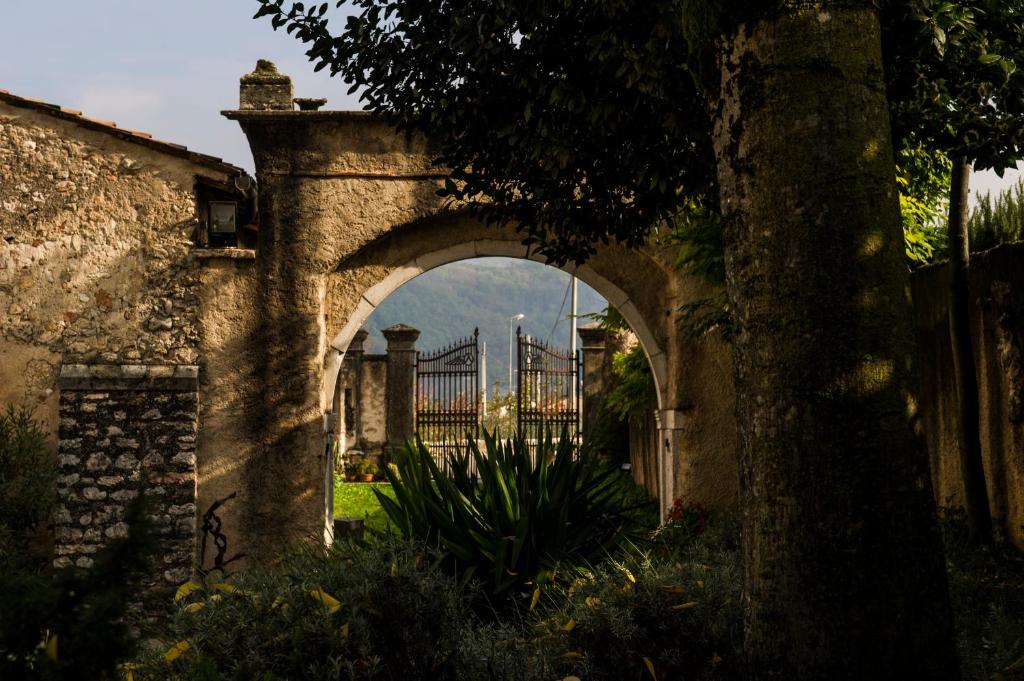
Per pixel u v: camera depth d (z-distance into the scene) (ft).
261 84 30.40
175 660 13.76
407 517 21.26
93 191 29.89
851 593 11.32
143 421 29.53
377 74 19.34
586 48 17.85
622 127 18.52
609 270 32.58
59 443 29.25
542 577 18.48
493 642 14.73
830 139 11.75
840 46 11.89
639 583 15.57
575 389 64.54
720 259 28.04
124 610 6.72
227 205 30.14
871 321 11.54
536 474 21.59
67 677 6.40
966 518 24.23
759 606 11.94
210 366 30.07
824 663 11.36
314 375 30.25
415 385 67.00
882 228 11.74
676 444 31.99
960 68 17.48
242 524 29.84
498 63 18.24
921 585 11.43
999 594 17.92
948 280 25.57
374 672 13.53
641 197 20.15
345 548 17.80
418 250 31.58
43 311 29.73
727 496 31.60
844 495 11.40
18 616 6.44
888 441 11.44
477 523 20.79
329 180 30.68
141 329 29.86
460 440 66.18
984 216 26.53
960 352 23.29
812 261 11.65
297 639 13.76
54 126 29.84
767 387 11.90
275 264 30.48
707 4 12.57
